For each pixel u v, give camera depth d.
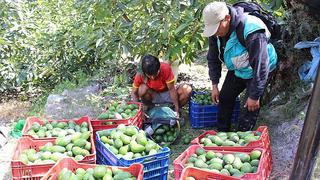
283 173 3.21
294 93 3.94
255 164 2.79
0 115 4.87
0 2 4.97
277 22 3.62
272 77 4.17
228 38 3.23
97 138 3.20
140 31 4.38
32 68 5.43
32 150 3.05
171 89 4.02
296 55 3.87
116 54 4.70
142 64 3.75
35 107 5.02
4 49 5.34
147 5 4.37
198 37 4.34
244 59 3.26
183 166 2.75
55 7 5.94
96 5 4.34
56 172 2.70
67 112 4.57
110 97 4.82
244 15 3.14
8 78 5.38
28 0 5.84
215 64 3.61
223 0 3.87
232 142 3.08
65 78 5.63
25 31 5.28
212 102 4.05
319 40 3.38
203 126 4.13
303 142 1.60
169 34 4.38
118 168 2.72
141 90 4.12
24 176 2.85
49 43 5.50
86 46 4.63
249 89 3.26
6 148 3.91
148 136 3.77
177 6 3.97
